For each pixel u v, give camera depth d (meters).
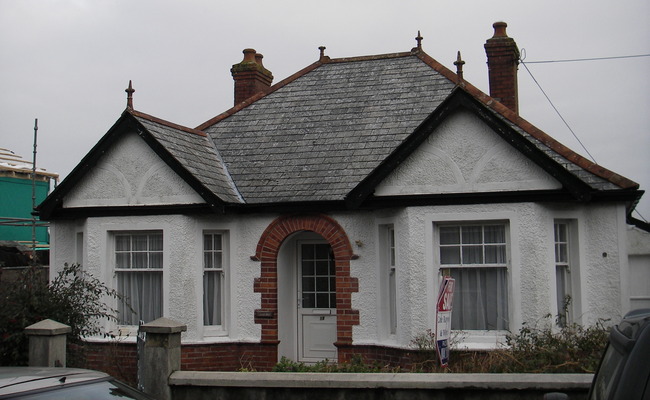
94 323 12.52
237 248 14.09
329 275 14.55
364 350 13.23
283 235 13.90
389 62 16.48
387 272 13.26
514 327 11.88
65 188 14.15
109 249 14.06
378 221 13.22
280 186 14.12
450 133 12.37
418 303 12.32
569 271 12.62
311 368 10.87
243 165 14.88
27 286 10.53
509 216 12.05
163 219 13.70
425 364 11.77
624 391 4.30
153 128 13.86
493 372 9.59
